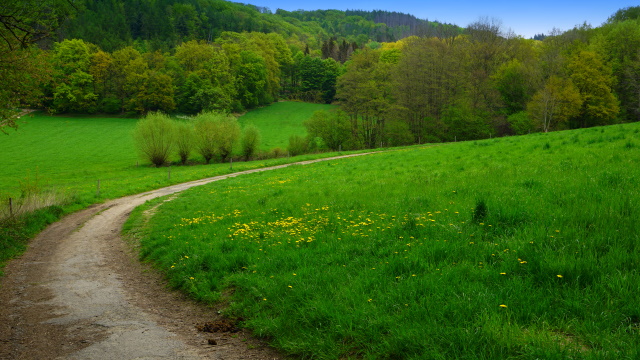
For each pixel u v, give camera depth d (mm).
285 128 98000
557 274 5680
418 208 11344
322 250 8750
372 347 4941
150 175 49094
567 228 7219
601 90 59688
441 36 96188
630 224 6910
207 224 14367
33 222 19859
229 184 29547
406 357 4652
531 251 6469
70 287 9828
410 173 19953
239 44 142875
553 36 80375
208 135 61469
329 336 5371
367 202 13539
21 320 7562
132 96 104875
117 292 9195
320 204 14531
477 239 7766
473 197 11461
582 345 4352
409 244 7988
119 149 75062
